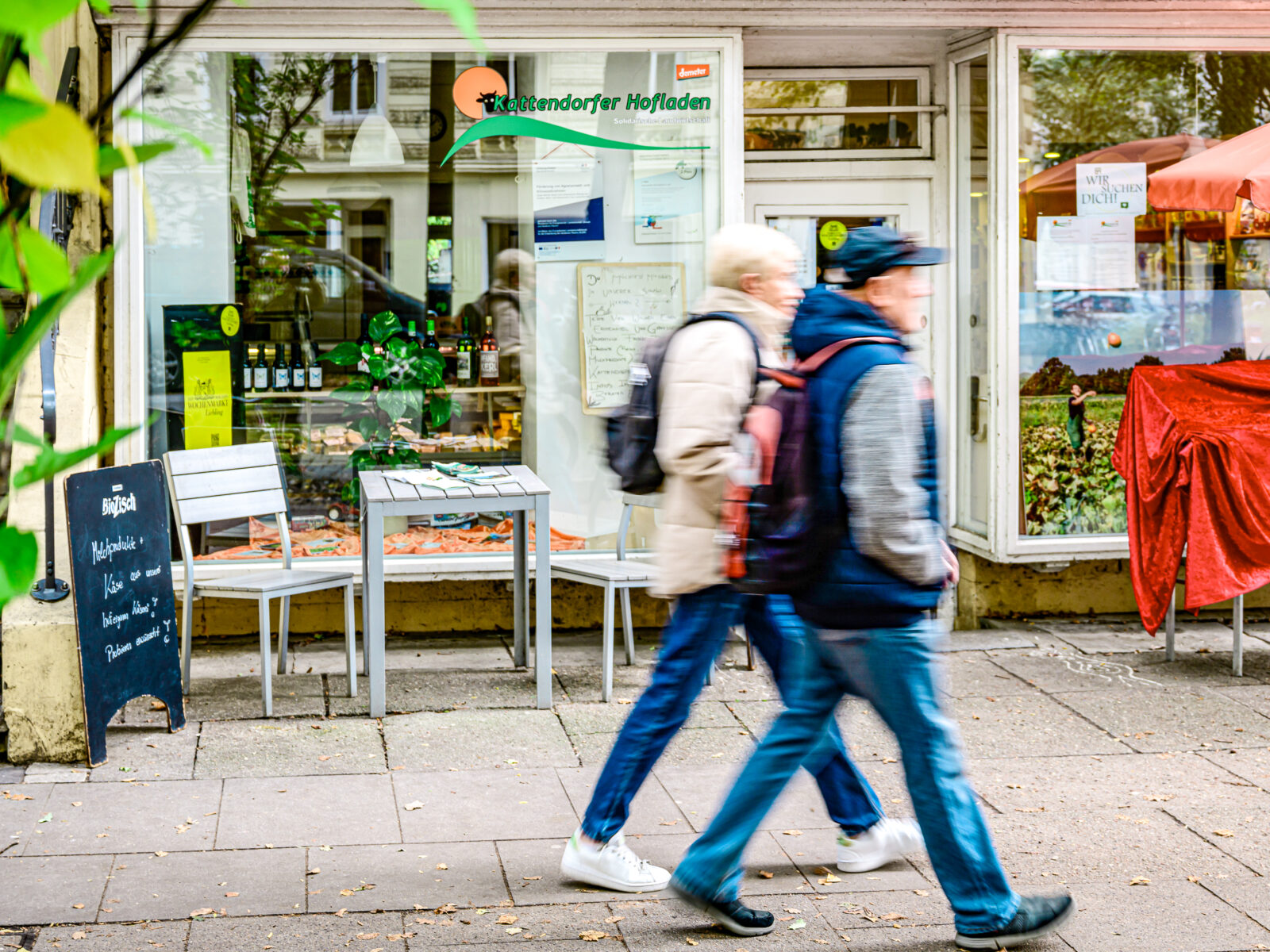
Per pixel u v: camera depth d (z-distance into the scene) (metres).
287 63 6.16
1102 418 6.66
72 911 3.42
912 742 3.12
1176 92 6.66
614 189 6.45
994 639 6.47
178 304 6.17
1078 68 6.55
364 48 6.14
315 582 5.28
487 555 6.38
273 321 6.29
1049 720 5.23
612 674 5.45
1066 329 6.63
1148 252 6.69
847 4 6.23
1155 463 5.89
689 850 3.36
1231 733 5.07
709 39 6.28
